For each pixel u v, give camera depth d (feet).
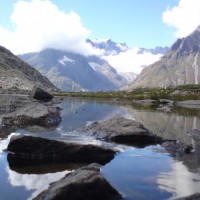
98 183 53.67
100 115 199.82
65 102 332.19
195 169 74.69
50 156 81.30
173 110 260.21
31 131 123.44
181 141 111.96
